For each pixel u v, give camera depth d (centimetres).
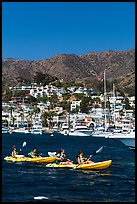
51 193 3095
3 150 7531
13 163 4916
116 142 12188
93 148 9050
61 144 10588
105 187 3375
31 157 5175
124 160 5794
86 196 3006
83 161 4481
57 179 3759
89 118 19862
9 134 18200
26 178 3791
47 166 4581
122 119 17838
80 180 3716
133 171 4347
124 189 3291
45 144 10394
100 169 4378
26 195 3005
